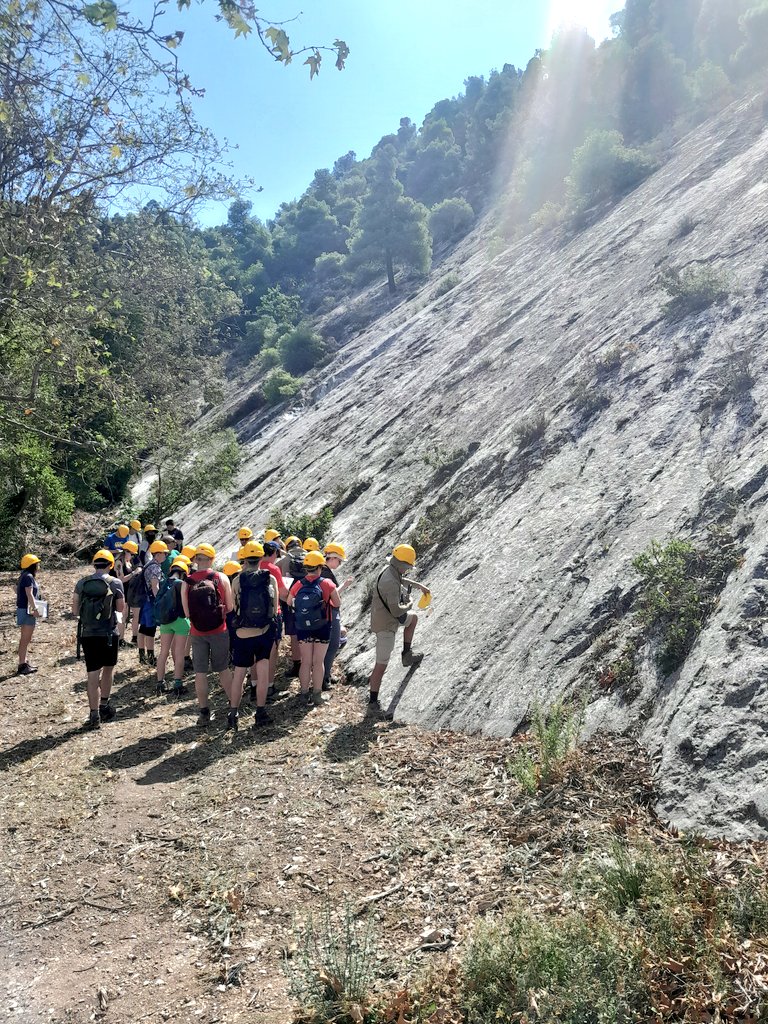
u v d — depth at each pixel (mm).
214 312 30672
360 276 84125
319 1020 3215
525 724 5816
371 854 4707
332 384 37281
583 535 7547
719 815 3898
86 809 5836
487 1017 2951
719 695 4555
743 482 6262
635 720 5070
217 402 28062
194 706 8312
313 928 4000
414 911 4023
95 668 7773
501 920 3611
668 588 5762
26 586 10188
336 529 14641
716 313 9570
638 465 7895
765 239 10562
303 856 4789
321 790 5711
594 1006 2758
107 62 7262
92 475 27297
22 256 9438
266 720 7320
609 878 3535
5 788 6387
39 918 4410
